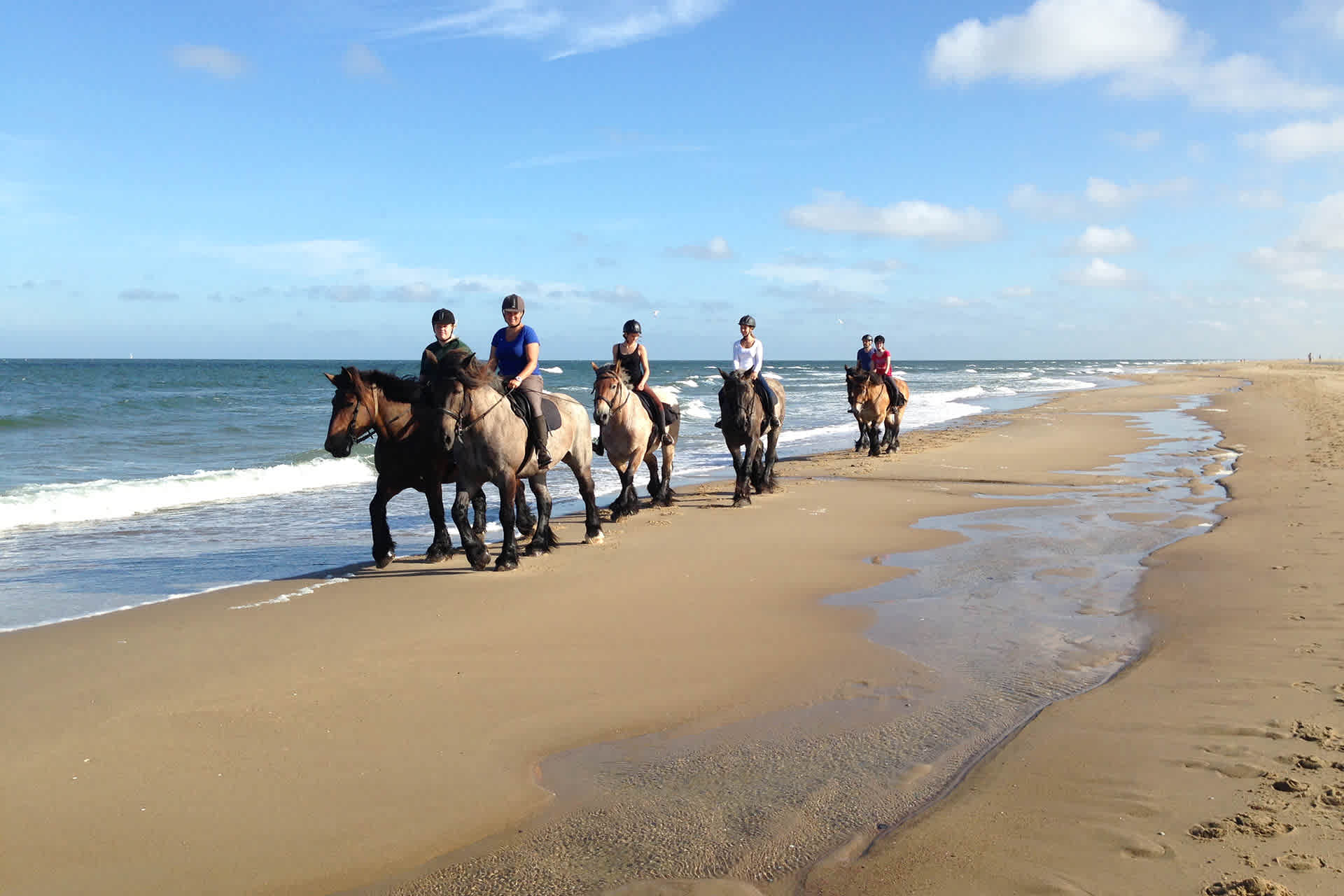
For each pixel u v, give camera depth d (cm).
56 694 531
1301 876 320
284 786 419
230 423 2812
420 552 1011
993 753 440
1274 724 461
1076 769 417
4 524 1184
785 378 8588
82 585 842
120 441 2208
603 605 749
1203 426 2612
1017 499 1317
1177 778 404
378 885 342
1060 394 5128
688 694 543
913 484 1492
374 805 403
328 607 741
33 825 380
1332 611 661
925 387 6506
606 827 384
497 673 579
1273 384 5512
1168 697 506
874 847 359
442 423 822
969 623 687
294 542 1075
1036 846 350
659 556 941
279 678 564
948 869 337
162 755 450
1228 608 688
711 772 436
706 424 2989
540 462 897
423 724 495
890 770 434
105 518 1250
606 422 1141
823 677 571
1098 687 534
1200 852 340
